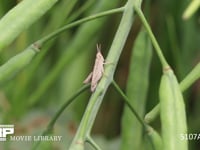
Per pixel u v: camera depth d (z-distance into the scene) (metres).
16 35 0.16
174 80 0.15
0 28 0.16
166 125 0.14
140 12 0.16
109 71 0.16
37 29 0.26
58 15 0.24
